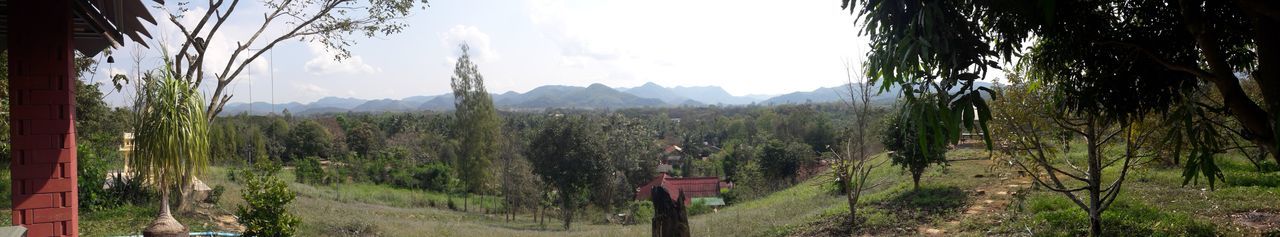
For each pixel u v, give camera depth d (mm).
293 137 53938
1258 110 4582
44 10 5594
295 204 18812
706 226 14516
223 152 31031
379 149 56281
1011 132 8305
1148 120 7340
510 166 31750
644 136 37594
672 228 7785
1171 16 5219
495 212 30859
